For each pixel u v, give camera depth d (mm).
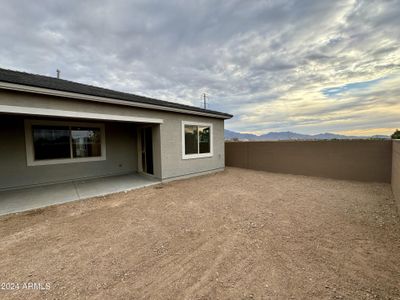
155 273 2252
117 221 3857
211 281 2105
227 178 8531
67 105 5098
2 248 2824
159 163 7492
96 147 8141
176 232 3361
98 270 2303
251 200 5250
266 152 10633
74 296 1878
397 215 4098
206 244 2943
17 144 6305
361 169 7832
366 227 3506
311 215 4121
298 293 1902
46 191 6086
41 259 2535
